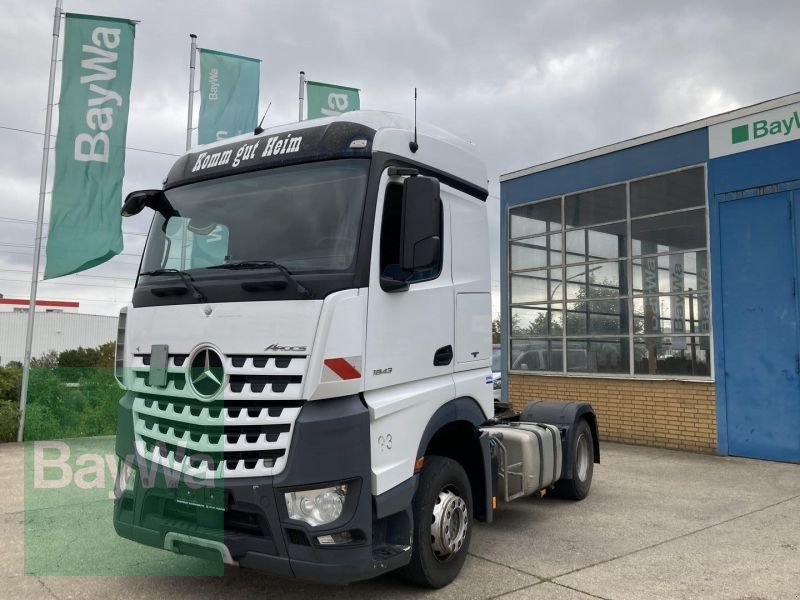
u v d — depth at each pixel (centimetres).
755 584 511
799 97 1038
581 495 802
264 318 407
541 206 1446
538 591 493
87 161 1264
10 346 4325
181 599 466
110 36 1285
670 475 953
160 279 476
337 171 446
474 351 541
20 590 480
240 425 400
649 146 1243
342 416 399
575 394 1346
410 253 416
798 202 1033
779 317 1045
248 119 1595
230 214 469
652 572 538
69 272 1247
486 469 547
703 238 1150
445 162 523
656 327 1218
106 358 2217
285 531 386
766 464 1029
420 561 471
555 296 1405
